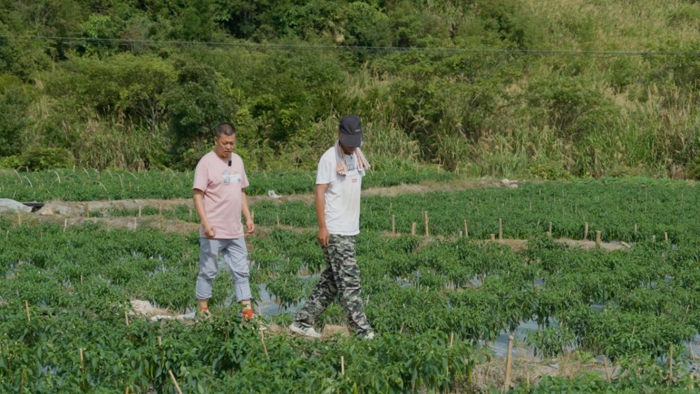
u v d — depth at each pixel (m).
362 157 9.69
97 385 8.51
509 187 31.64
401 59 43.31
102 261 16.89
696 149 36.19
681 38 51.44
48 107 38.41
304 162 36.97
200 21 47.47
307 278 16.22
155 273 16.27
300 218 22.53
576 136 38.31
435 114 39.00
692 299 13.14
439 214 23.19
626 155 36.97
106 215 23.88
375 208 25.00
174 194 27.14
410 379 8.52
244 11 51.78
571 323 11.90
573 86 38.00
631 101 42.00
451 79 39.69
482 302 12.59
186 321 10.60
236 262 10.40
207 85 35.12
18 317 9.77
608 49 50.00
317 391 7.86
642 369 8.95
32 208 23.91
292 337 9.44
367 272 15.20
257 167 35.72
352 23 49.41
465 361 8.99
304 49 43.16
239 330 9.00
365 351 8.66
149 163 36.25
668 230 20.30
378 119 39.62
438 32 49.97
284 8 50.91
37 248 17.75
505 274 15.28
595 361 10.77
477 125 38.53
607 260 16.34
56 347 9.09
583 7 56.75
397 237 19.98
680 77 41.84
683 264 16.52
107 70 37.38
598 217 22.78
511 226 21.12
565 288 13.52
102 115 38.50
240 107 37.50
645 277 15.02
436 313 11.46
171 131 35.38
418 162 38.47
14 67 43.69
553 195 28.67
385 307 12.03
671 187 31.02
